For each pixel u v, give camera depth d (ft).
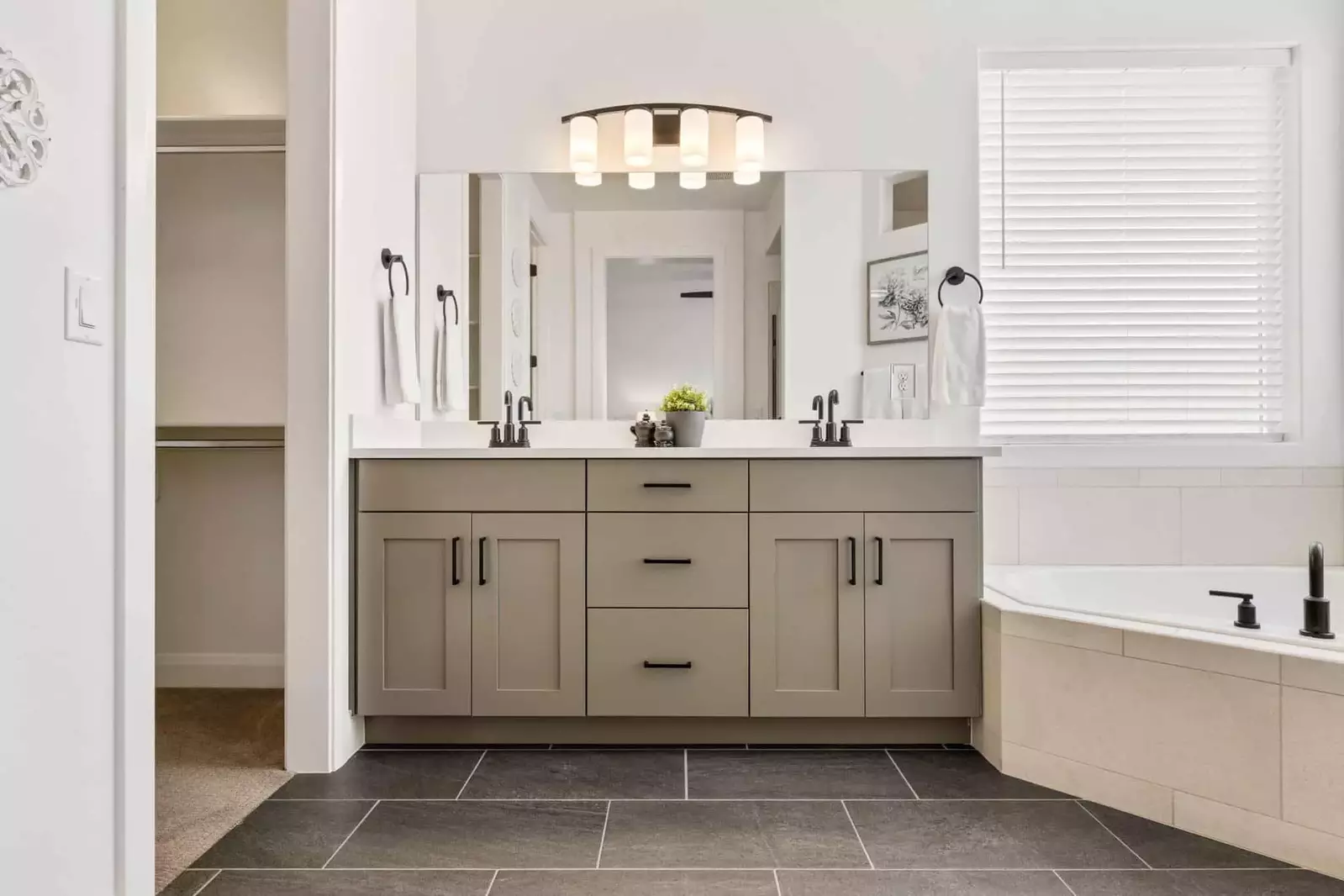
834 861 5.31
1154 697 5.92
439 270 9.23
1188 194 9.50
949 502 7.23
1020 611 6.75
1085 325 9.50
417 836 5.65
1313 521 9.11
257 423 8.87
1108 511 9.16
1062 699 6.44
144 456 4.20
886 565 7.24
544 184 9.30
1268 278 9.46
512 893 4.92
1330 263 9.21
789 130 9.24
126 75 4.07
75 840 3.76
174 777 6.71
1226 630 5.82
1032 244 9.52
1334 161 9.21
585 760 7.11
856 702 7.22
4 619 3.38
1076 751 6.35
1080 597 8.46
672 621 7.27
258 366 9.63
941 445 9.18
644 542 7.27
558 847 5.49
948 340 8.92
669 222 9.30
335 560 6.94
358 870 5.19
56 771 3.65
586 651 7.27
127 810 4.06
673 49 9.24
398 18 8.61
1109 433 9.53
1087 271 9.52
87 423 3.85
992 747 7.02
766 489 7.27
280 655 9.73
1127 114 9.50
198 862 5.29
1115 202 9.51
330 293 6.86
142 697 4.18
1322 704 5.14
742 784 6.56
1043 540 9.20
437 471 7.30
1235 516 9.13
